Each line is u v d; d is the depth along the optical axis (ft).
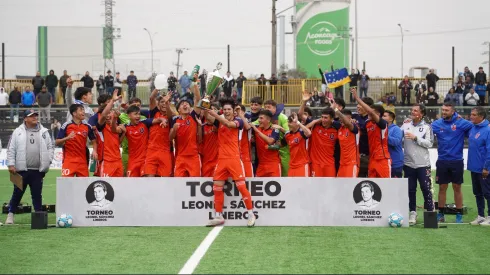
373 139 43.68
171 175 45.24
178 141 43.88
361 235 37.81
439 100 136.87
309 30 176.86
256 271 28.66
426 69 168.96
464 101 123.44
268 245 34.58
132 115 44.88
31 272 28.81
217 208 41.01
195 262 30.37
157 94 46.52
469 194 67.56
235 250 33.19
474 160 43.39
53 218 48.14
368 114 43.21
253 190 41.57
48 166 44.29
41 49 200.34
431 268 29.50
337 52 176.35
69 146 43.73
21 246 34.63
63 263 30.42
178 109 44.34
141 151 45.42
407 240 36.24
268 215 41.63
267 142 42.88
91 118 45.55
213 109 43.27
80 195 41.60
